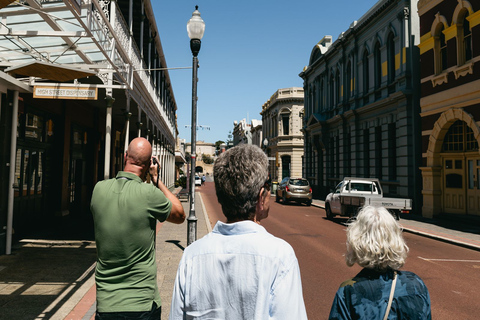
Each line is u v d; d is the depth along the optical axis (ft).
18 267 21.01
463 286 20.30
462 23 46.75
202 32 28.40
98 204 7.59
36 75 21.53
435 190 50.49
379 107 66.64
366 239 5.92
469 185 46.73
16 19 22.09
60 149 37.99
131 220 7.38
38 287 17.51
